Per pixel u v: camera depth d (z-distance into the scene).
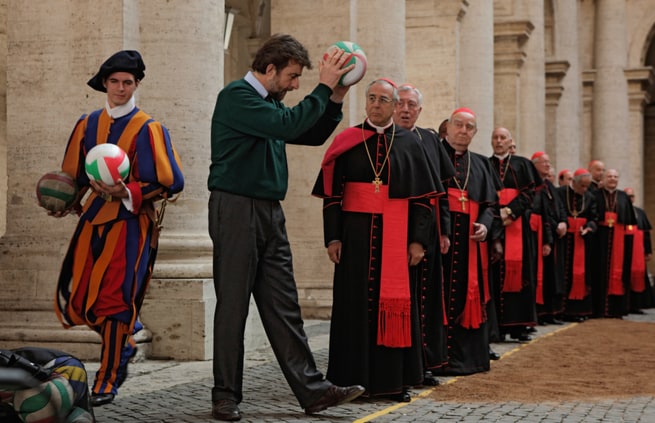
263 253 5.95
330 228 6.84
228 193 5.87
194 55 8.90
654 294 20.27
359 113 12.66
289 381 5.94
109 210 6.20
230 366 5.88
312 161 12.56
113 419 5.81
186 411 6.11
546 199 13.22
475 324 8.33
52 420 4.36
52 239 8.56
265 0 17.53
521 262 10.96
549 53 26.19
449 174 7.84
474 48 17.27
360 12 12.70
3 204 11.61
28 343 8.43
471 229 8.45
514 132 21.34
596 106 30.20
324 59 5.77
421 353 6.89
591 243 15.34
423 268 7.61
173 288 8.59
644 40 30.73
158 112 8.84
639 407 6.73
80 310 6.23
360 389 5.96
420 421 6.01
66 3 8.64
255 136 5.86
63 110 8.61
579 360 9.33
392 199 6.81
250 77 5.95
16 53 8.72
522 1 22.05
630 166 30.61
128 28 8.63
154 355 8.58
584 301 14.82
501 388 7.47
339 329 6.79
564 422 6.11
